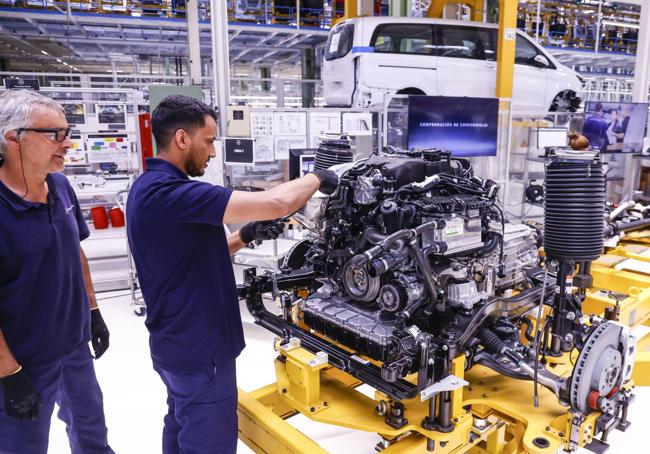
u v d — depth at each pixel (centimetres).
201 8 1121
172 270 197
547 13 1368
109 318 526
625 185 910
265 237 246
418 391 206
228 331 211
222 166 568
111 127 686
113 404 359
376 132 751
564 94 897
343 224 247
